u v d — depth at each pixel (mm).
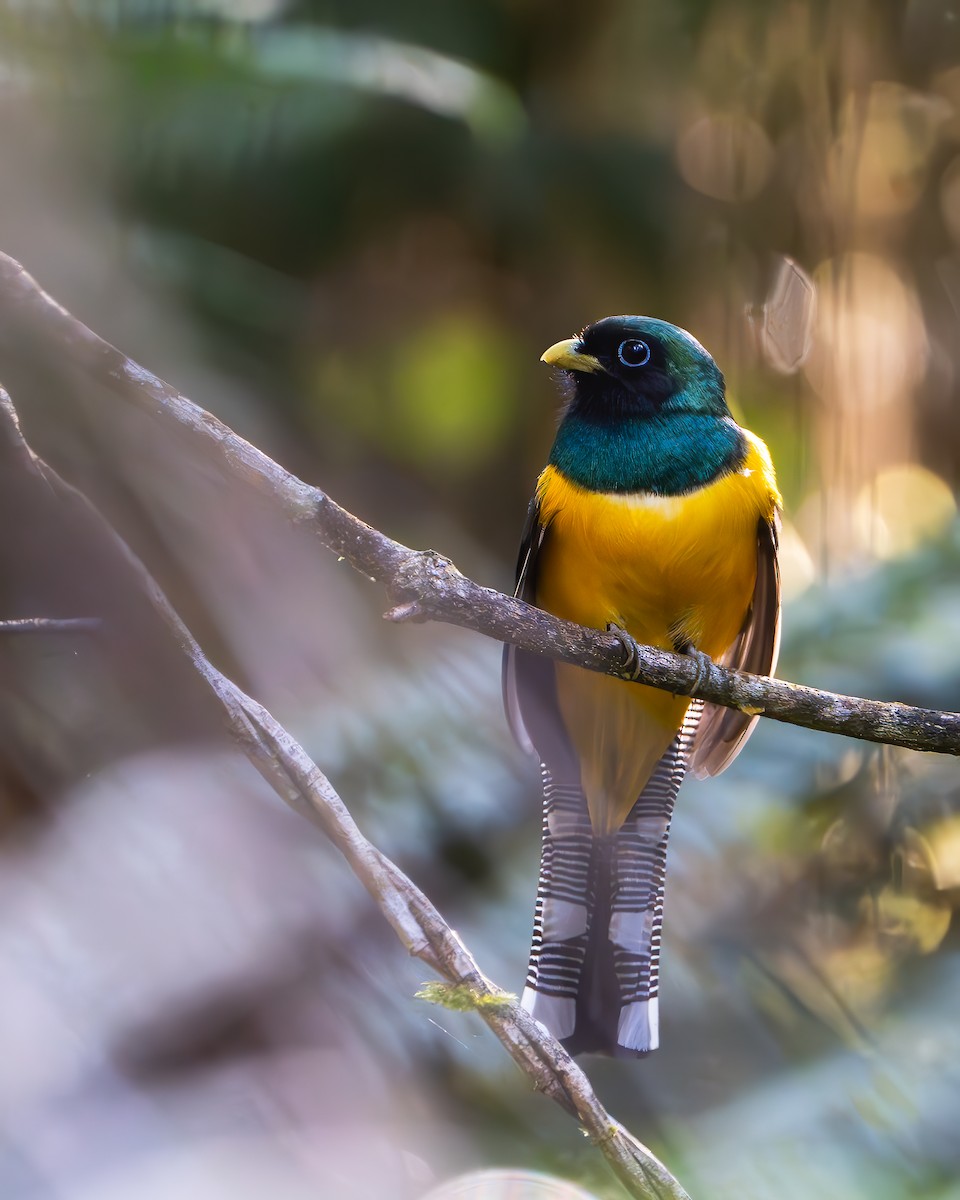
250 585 8812
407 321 14203
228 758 7148
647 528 7332
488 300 14391
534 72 14219
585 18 14023
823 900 10117
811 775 10164
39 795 6910
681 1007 8781
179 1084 6676
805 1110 7938
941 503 12367
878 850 10414
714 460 7480
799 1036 8734
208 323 11781
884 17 12977
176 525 8406
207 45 11406
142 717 6836
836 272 12781
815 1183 7504
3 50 10742
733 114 13414
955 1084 8281
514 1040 4320
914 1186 7539
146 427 8125
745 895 9578
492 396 14492
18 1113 6199
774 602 7910
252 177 12680
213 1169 6363
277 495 5188
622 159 13633
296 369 13016
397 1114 7234
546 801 7648
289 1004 7152
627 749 7500
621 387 7500
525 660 7672
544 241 14125
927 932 10273
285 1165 6570
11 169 10750
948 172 13039
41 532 5301
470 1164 7359
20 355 7184
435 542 13688
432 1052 7707
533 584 7965
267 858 7422
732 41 13461
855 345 12680
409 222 14070
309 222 13516
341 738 8695
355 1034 7262
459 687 9398
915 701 9594
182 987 6801
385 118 13086
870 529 12367
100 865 6883
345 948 7488
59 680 6980
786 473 12539
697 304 13445
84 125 11102
